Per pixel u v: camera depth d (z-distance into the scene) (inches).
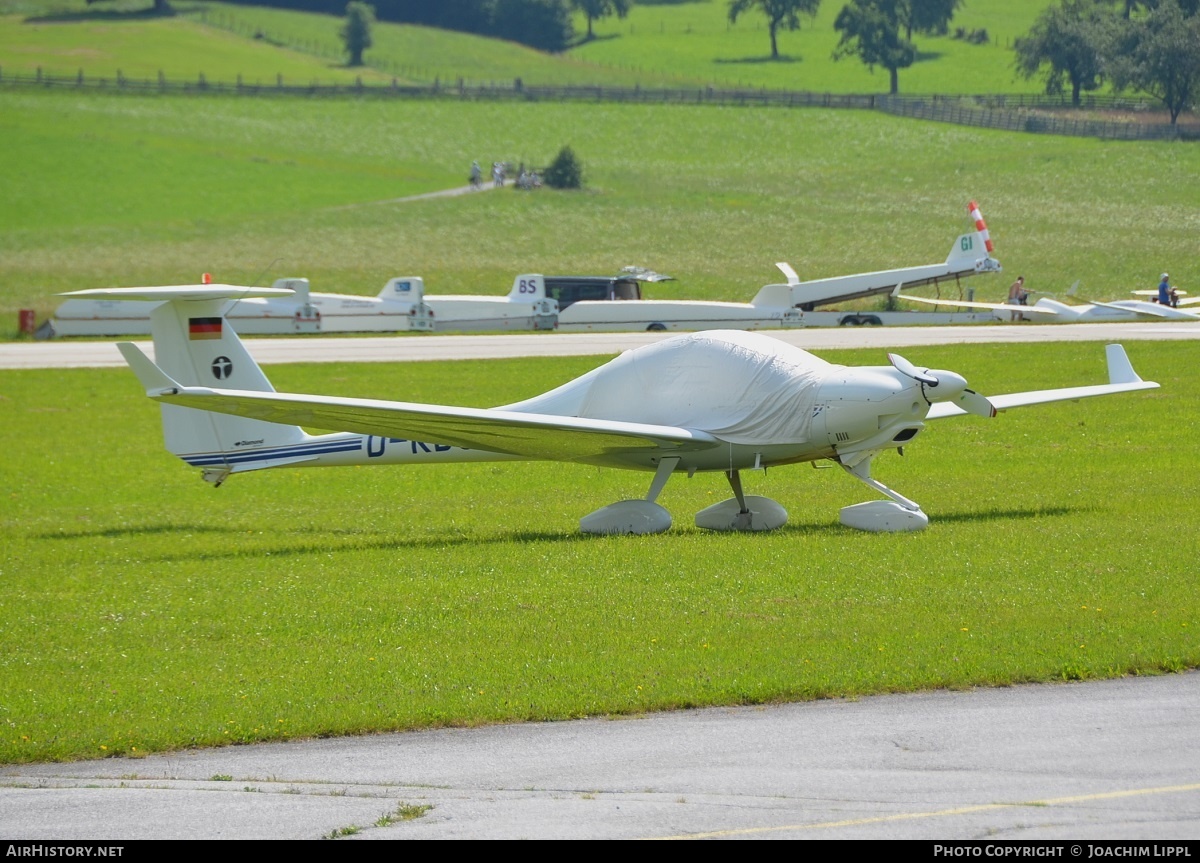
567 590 1803.6
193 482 3272.6
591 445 2240.4
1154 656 1385.3
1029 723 1213.1
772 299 6909.5
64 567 2165.4
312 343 6427.2
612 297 7357.3
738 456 2244.1
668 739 1201.4
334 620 1681.8
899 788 1072.8
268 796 1100.5
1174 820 1003.3
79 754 1206.9
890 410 2165.4
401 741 1224.2
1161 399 4072.3
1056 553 1951.3
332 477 3297.2
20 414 4525.1
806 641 1486.2
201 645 1588.3
